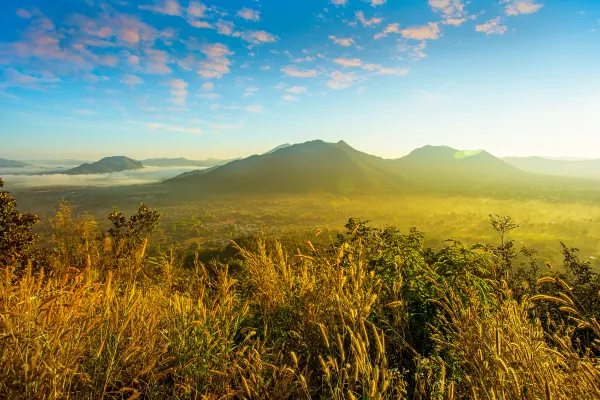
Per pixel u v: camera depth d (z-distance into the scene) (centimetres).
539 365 170
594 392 155
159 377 201
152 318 235
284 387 199
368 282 309
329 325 258
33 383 149
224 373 201
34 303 196
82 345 184
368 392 181
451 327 248
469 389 185
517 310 241
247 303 300
